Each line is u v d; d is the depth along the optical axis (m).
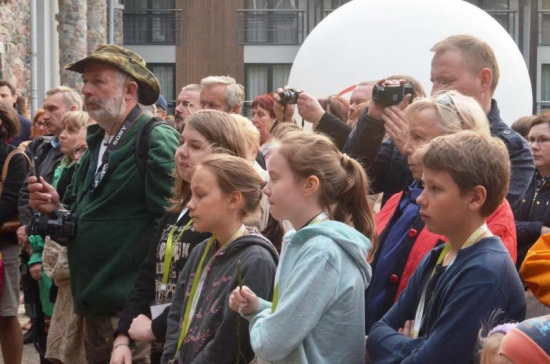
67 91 7.80
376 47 9.91
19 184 7.09
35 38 17.30
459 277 3.29
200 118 4.68
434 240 3.93
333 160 3.77
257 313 3.67
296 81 10.51
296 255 3.60
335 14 10.57
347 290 3.53
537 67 31.22
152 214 5.34
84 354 5.94
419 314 3.49
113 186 5.38
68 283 5.99
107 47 5.66
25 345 8.62
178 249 4.69
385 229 4.19
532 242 5.00
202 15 32.12
